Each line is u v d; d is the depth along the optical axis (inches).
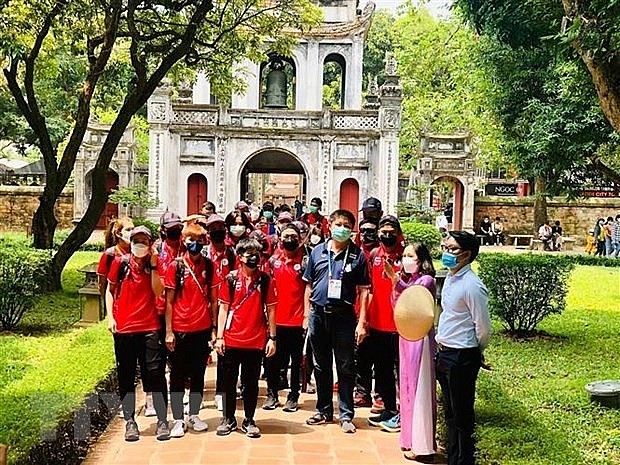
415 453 253.1
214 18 706.2
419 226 946.1
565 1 294.7
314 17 750.5
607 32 276.7
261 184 1940.2
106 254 291.6
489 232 1350.9
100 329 389.4
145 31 693.3
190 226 285.4
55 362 315.6
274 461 251.4
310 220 455.2
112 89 1284.4
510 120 730.2
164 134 1027.9
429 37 1480.1
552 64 645.3
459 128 1486.2
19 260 449.4
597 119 566.9
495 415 269.4
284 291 316.8
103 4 576.4
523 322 482.3
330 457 257.0
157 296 278.8
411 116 1561.3
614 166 801.6
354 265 288.0
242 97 1155.3
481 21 520.1
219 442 271.4
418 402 253.1
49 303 540.7
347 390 290.0
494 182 1736.0
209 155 1043.9
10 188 1352.1
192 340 284.0
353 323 290.0
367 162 1047.0
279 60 1074.7
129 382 277.3
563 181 665.6
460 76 1277.1
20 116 1238.9
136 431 274.2
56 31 610.5
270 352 284.4
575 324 520.1
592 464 239.0
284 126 1046.4
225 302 280.4
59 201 1350.9
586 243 1384.1
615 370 385.1
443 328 237.0
